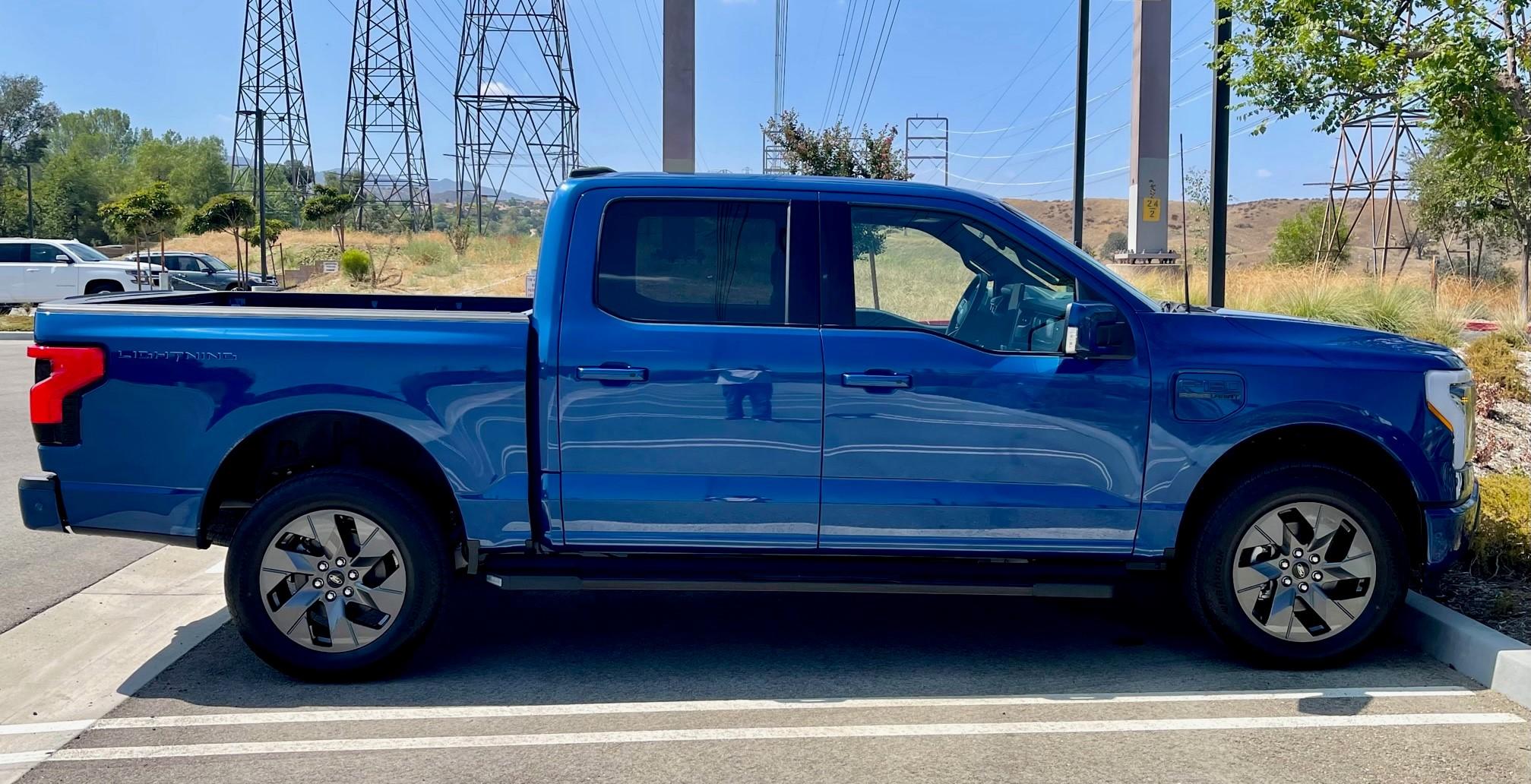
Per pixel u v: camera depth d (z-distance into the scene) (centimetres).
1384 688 449
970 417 452
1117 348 446
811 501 453
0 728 411
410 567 448
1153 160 3203
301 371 445
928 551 463
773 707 431
